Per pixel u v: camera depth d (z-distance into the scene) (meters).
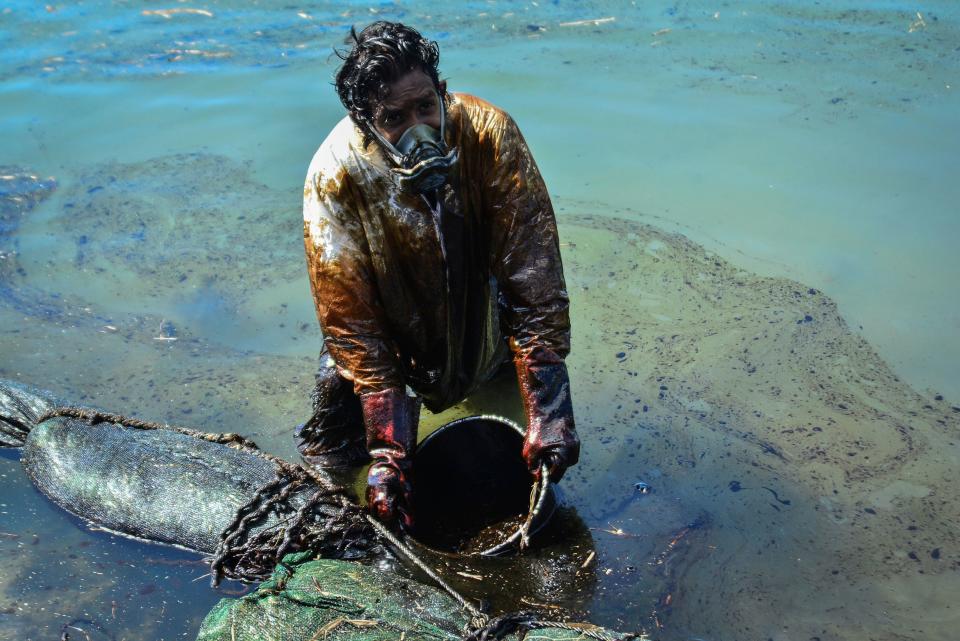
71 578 4.21
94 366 5.55
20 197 7.07
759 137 7.12
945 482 4.47
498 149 3.74
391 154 3.56
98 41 9.27
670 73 8.06
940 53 8.11
